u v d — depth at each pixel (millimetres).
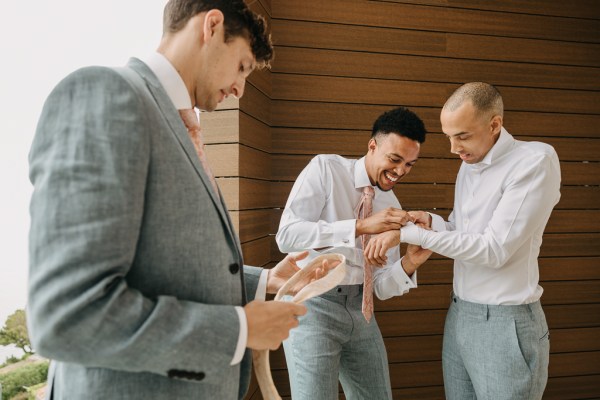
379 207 1945
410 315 2883
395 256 2014
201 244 775
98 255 604
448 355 1993
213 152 2266
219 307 721
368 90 2838
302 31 2777
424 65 2887
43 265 594
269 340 766
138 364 642
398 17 2854
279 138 2789
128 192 647
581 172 3035
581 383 3014
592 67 3053
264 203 2682
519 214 1691
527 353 1731
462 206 1936
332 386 1721
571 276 3016
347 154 2832
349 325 1744
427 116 2898
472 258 1712
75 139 637
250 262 2402
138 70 812
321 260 1105
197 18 875
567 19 3014
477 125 1718
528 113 2982
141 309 648
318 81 2801
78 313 594
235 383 858
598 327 3031
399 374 2871
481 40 2936
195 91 918
